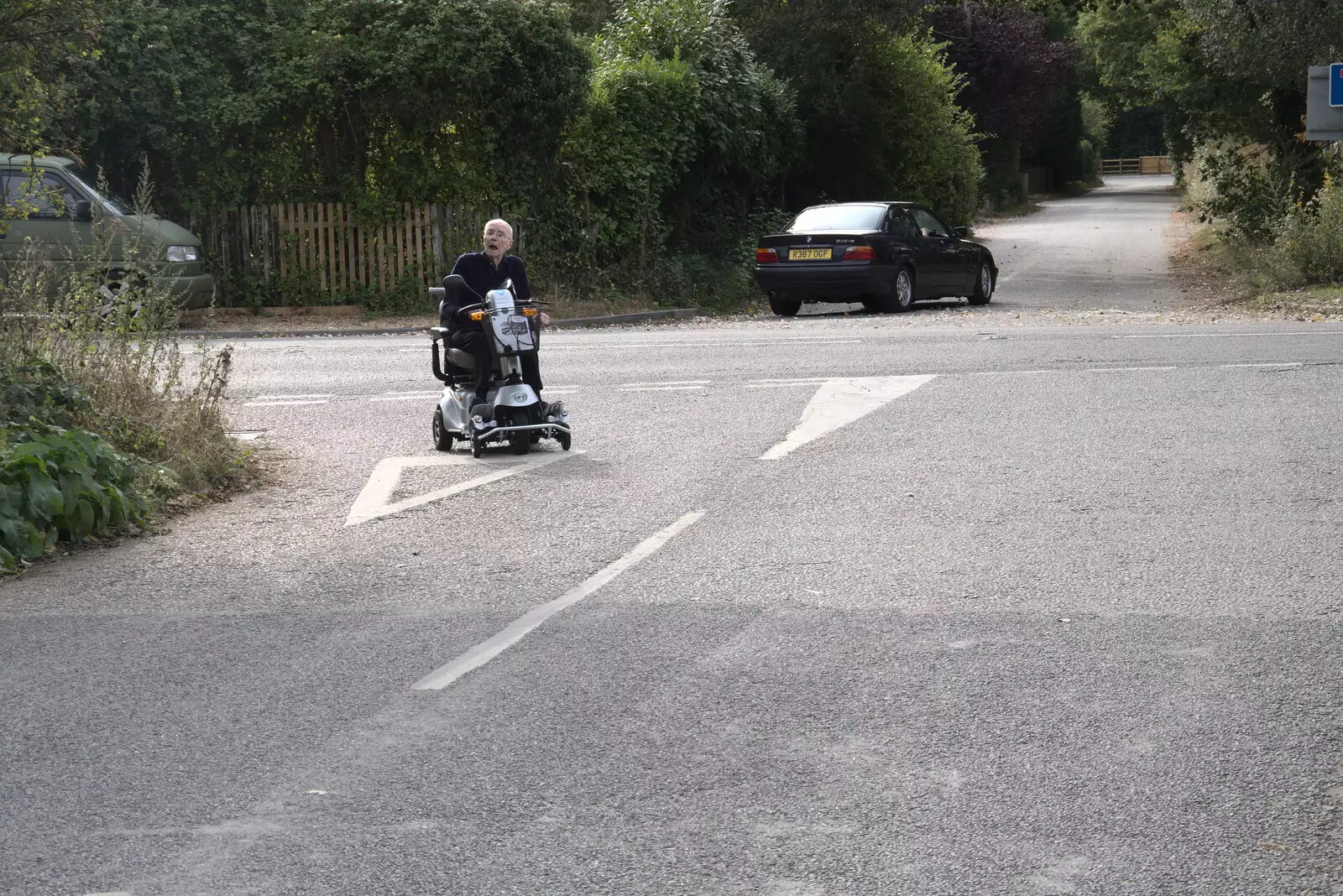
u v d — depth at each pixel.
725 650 5.75
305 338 19.91
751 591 6.62
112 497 8.29
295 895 3.75
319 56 22.81
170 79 22.14
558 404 10.61
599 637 5.98
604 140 25.27
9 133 10.74
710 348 16.53
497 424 10.32
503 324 10.32
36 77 10.61
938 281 23.11
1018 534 7.55
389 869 3.89
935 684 5.29
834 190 36.00
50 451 8.14
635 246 25.67
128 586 7.08
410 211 23.58
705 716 5.03
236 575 7.25
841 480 9.08
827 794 4.34
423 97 23.09
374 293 23.50
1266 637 5.75
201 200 23.17
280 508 8.87
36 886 3.82
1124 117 121.38
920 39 41.34
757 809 4.24
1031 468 9.24
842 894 3.70
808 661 5.59
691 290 25.70
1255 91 32.16
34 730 5.05
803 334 18.14
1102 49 62.28
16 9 9.82
